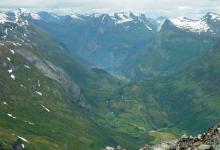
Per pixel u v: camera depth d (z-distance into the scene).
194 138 49.38
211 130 47.84
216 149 43.19
